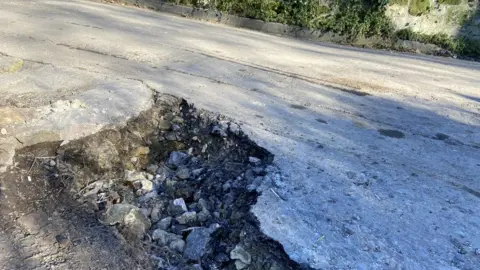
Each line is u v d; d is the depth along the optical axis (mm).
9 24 6801
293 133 3977
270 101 4691
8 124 3275
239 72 5574
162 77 4996
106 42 6297
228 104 4441
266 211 2824
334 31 9914
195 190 3316
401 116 4715
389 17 10023
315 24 9898
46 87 4273
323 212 2867
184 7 10312
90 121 3559
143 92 4383
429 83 6156
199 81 5020
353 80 5824
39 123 3383
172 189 3318
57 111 3623
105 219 2748
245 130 3893
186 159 3766
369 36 10031
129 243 2617
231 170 3467
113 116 3742
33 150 3168
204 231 2752
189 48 6484
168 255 2615
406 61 7801
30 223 2602
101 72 4941
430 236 2732
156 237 2732
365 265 2451
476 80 6730
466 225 2867
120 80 4680
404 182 3336
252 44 7410
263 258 2521
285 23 9961
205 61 5875
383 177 3375
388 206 3000
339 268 2420
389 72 6559
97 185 3154
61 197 2887
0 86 4191
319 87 5363
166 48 6336
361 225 2775
